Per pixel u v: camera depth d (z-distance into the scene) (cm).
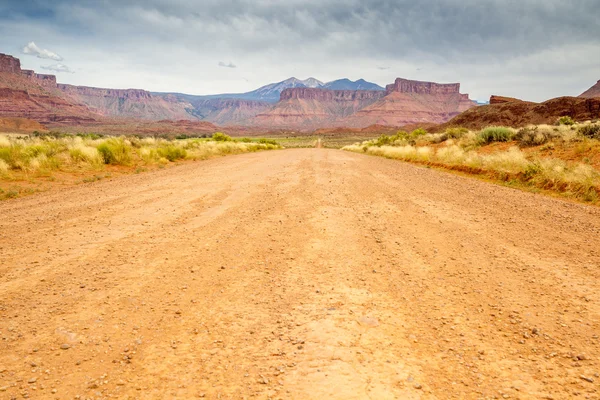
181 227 598
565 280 396
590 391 222
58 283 377
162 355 258
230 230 580
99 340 276
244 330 290
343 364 245
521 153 1415
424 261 452
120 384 228
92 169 1388
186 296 351
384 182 1141
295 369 240
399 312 322
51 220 638
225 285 376
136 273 405
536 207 784
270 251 482
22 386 225
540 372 241
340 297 348
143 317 311
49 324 297
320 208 743
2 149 1323
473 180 1241
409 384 227
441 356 259
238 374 236
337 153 2980
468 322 307
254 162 1841
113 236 544
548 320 310
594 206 832
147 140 2492
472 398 216
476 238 552
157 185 1042
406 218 673
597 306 336
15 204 789
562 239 550
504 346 272
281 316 311
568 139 1480
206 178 1195
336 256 465
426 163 1886
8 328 291
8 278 388
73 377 234
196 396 217
